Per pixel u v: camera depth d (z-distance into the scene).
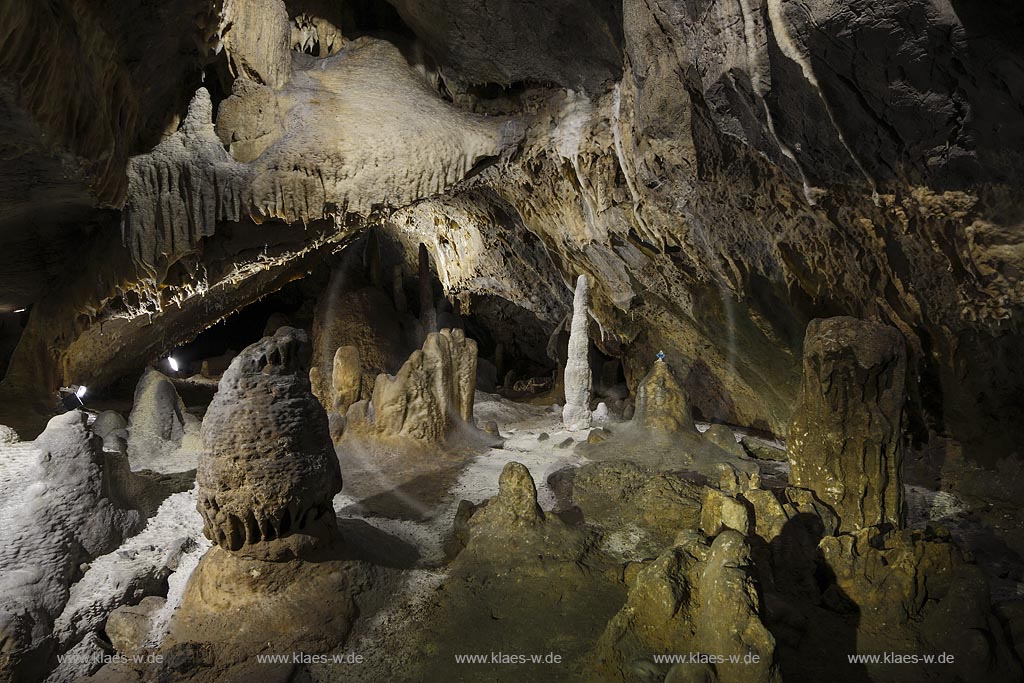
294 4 7.62
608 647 3.33
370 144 6.92
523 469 4.57
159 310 8.23
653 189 6.85
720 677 2.92
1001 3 3.21
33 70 3.78
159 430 6.98
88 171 5.19
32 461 4.96
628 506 5.22
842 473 4.39
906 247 5.18
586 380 8.64
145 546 4.50
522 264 12.38
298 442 3.84
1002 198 4.08
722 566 3.16
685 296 8.45
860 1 3.60
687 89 5.43
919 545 3.75
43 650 3.49
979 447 6.05
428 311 13.16
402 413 6.92
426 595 4.08
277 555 3.80
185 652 3.41
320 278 17.31
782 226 6.18
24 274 7.90
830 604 3.76
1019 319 5.00
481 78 7.51
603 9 6.00
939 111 3.87
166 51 5.72
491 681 3.30
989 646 3.25
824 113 4.43
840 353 4.25
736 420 9.22
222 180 6.63
